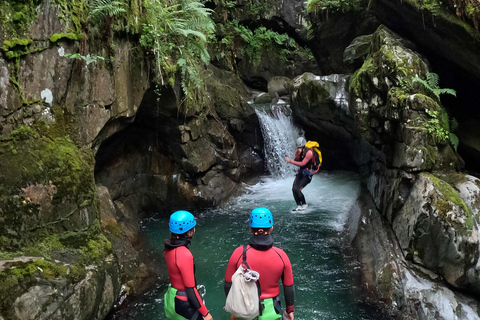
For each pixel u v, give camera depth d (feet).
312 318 12.39
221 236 19.30
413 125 14.24
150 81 17.62
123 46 15.30
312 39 28.02
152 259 16.74
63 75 12.41
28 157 11.33
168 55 18.33
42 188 11.35
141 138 22.49
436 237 12.47
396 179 15.23
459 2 14.28
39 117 11.91
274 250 9.04
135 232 18.53
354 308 12.89
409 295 12.36
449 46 15.78
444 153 14.38
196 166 22.76
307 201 24.22
